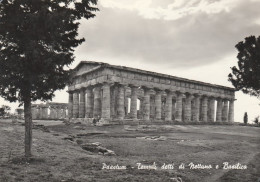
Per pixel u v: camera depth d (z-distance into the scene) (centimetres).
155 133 4703
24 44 1705
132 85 6675
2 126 3609
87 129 4950
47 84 1789
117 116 6425
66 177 1514
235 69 3150
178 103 7800
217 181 1727
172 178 1620
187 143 3466
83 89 7244
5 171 1512
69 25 1862
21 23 1653
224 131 6134
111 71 6300
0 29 1667
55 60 1741
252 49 2942
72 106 7769
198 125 7512
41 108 9988
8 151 2116
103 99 6188
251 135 5338
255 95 3183
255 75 2947
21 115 8856
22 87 1756
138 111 8550
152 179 1591
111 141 3369
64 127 5097
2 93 1756
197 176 1836
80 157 2145
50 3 1786
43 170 1625
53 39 1753
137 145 3109
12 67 1641
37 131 3647
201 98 8719
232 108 9581
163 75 7256
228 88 9231
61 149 2458
